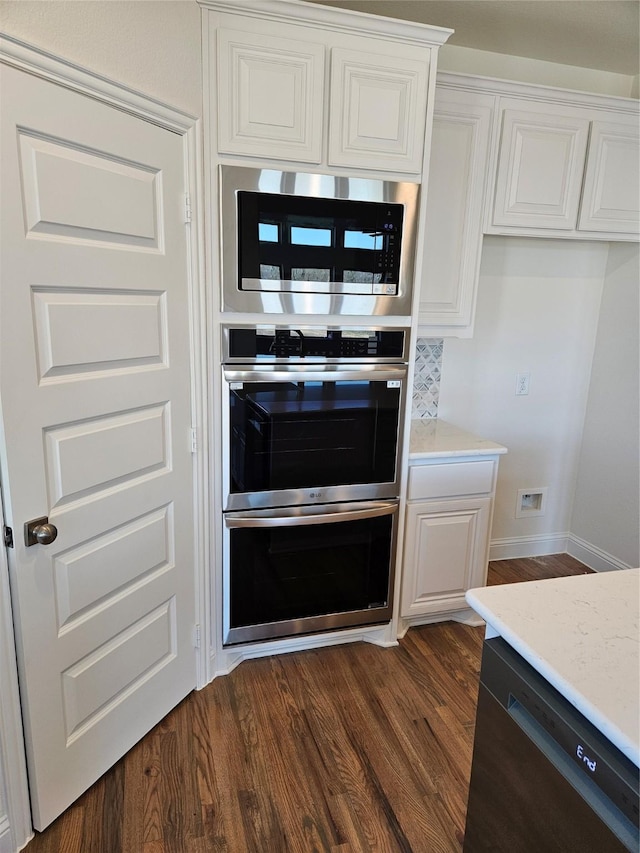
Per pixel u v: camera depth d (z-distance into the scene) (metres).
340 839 1.56
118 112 1.49
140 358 1.67
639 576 1.24
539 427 3.18
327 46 1.84
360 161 1.95
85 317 1.47
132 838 1.54
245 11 1.74
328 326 2.03
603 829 0.82
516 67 2.64
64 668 1.54
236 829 1.58
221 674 2.22
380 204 1.99
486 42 2.48
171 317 1.77
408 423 2.23
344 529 2.24
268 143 1.85
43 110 1.30
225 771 1.77
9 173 1.24
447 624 2.62
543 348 3.07
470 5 2.16
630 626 1.04
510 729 1.04
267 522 2.10
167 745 1.87
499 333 2.99
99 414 1.55
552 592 1.17
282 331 1.98
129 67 1.50
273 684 2.18
